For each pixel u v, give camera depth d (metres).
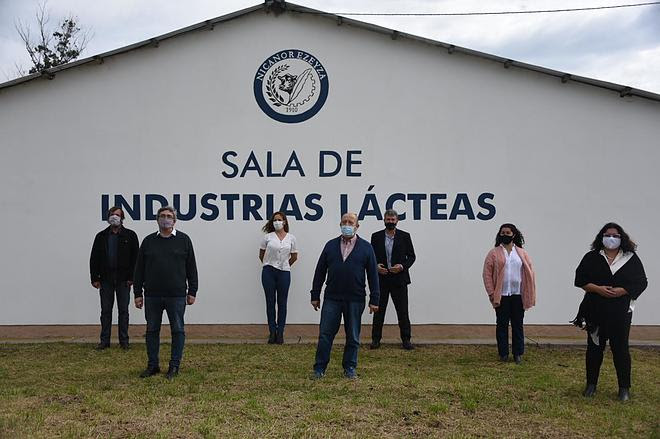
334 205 11.67
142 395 7.25
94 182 11.72
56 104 11.71
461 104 11.62
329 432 6.11
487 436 6.07
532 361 9.16
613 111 11.50
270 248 10.34
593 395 7.38
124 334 9.85
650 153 11.47
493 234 11.61
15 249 11.71
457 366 8.82
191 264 8.26
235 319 11.69
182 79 11.73
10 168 11.73
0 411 6.62
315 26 11.69
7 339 10.71
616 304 7.20
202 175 11.72
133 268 9.82
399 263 9.90
